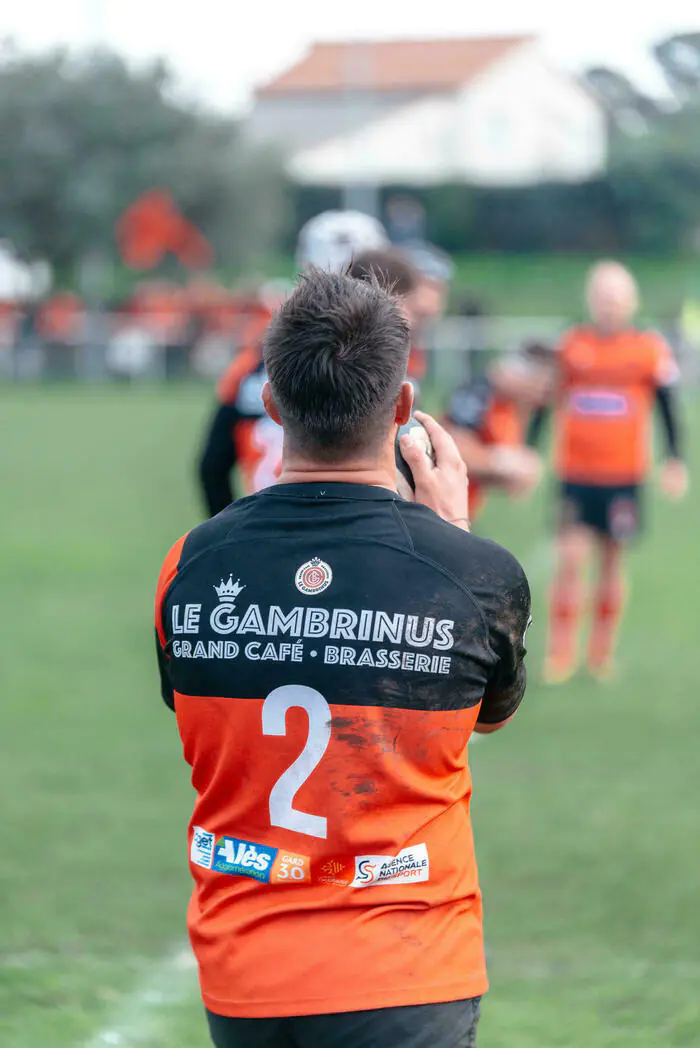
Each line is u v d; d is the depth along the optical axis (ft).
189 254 437.17
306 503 21.84
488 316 324.60
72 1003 40.32
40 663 86.79
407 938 20.53
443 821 21.40
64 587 110.01
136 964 43.62
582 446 82.07
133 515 145.07
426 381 279.90
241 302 321.73
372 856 20.66
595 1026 38.11
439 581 21.31
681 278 555.69
